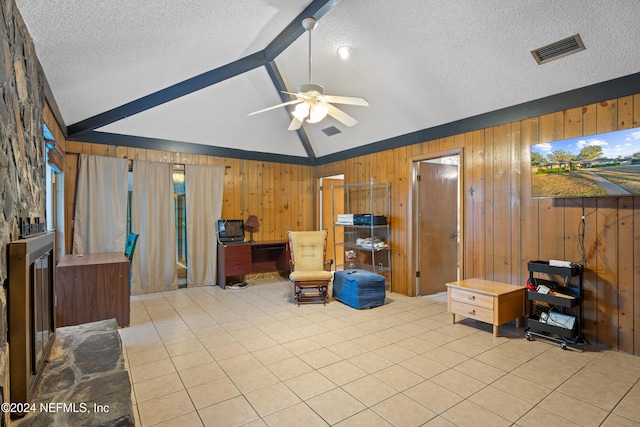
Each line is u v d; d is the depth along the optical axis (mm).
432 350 2830
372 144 5188
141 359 2668
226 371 2465
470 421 1884
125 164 4633
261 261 5824
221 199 5438
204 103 4523
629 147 2609
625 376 2381
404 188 4703
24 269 1419
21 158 1777
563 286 3086
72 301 3229
